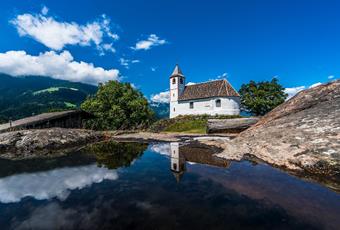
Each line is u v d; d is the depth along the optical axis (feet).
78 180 17.95
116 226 10.59
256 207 12.63
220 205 12.93
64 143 36.96
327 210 12.13
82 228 10.41
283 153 23.84
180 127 109.29
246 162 24.43
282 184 16.55
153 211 12.17
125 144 42.55
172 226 10.61
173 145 40.93
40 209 12.37
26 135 35.22
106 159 26.89
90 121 104.58
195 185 16.57
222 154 29.01
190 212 12.06
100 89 154.81
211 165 23.36
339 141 20.99
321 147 21.35
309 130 25.73
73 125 90.63
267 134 30.78
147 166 23.03
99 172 20.53
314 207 12.53
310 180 17.38
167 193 14.90
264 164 23.29
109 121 143.02
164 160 26.37
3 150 30.96
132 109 153.38
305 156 21.21
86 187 16.17
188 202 13.38
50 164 23.91
